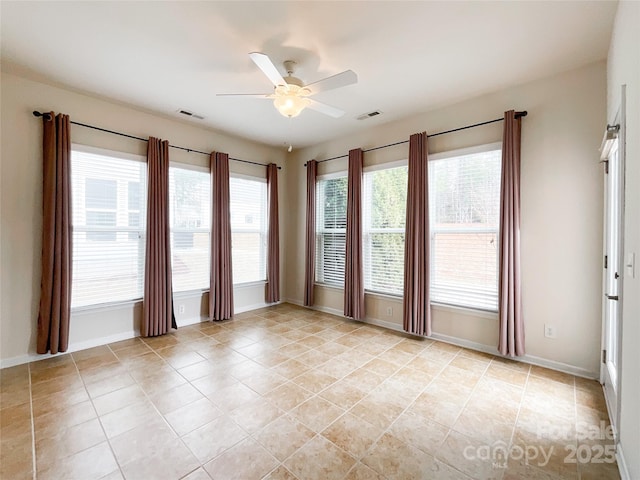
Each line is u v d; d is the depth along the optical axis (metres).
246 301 4.88
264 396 2.34
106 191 3.44
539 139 2.85
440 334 3.56
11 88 2.84
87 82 2.96
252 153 4.91
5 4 1.92
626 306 1.64
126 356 3.07
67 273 3.03
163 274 3.72
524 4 1.91
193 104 3.46
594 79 2.58
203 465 1.64
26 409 2.14
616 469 1.64
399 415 2.10
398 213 3.97
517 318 2.91
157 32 2.21
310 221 4.95
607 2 1.88
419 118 3.71
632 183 1.55
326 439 1.85
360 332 3.86
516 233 2.89
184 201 4.11
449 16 2.02
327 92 3.13
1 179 2.81
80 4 1.92
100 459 1.67
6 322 2.83
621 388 1.69
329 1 1.89
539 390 2.44
